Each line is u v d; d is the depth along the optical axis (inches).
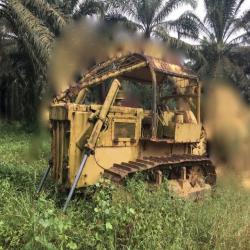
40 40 558.9
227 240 195.5
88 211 210.8
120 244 182.9
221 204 246.4
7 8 610.2
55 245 161.9
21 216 185.2
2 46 751.7
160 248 176.4
